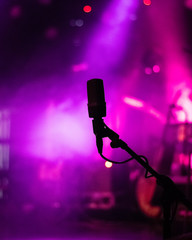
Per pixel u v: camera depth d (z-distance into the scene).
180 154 7.58
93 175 8.49
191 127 7.19
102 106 2.22
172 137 7.27
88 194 8.52
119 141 2.25
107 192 8.40
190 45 9.84
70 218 8.45
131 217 8.32
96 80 2.22
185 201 2.38
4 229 7.14
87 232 6.82
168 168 7.36
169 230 2.42
